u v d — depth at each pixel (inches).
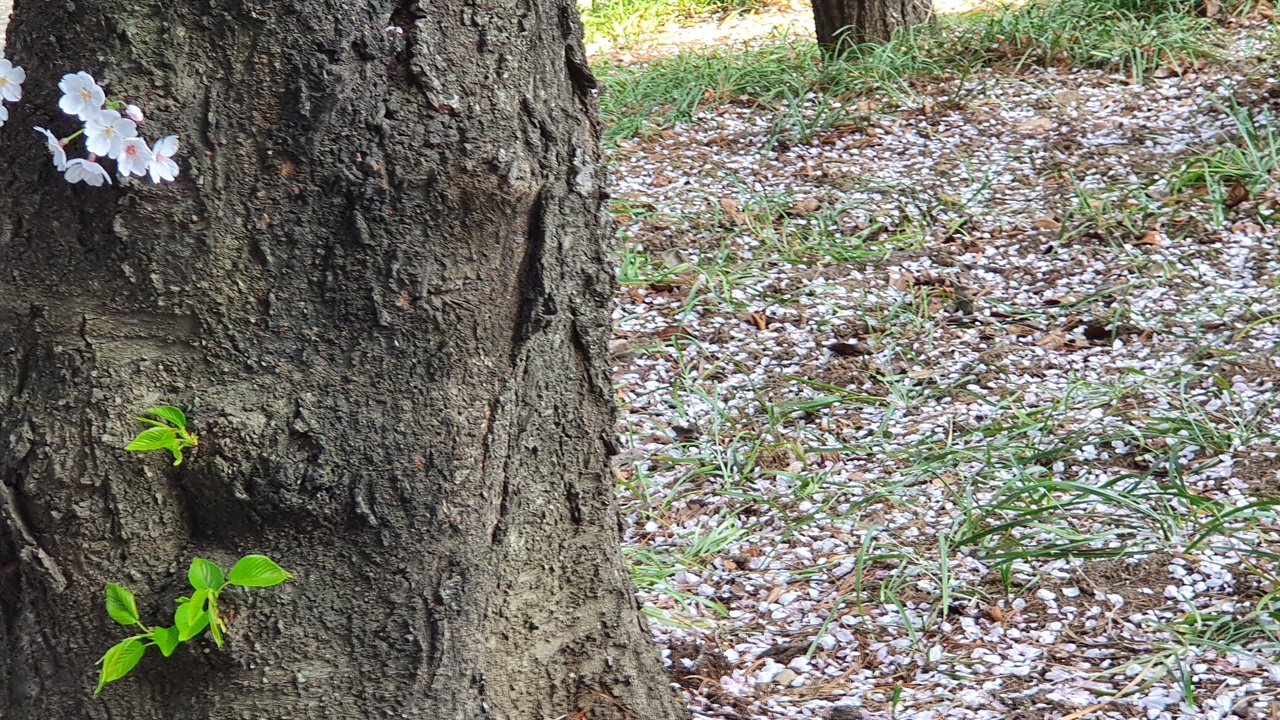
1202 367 138.8
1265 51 241.9
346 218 55.7
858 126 237.1
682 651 96.2
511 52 58.3
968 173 208.8
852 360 152.5
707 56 297.7
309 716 59.1
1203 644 89.2
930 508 116.8
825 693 89.4
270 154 54.5
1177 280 163.8
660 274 180.1
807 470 127.7
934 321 161.6
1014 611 98.2
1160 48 249.6
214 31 53.5
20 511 56.4
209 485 56.5
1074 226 185.0
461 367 59.5
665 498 125.6
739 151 234.1
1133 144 213.0
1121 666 88.1
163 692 58.0
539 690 68.4
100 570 56.6
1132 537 106.6
